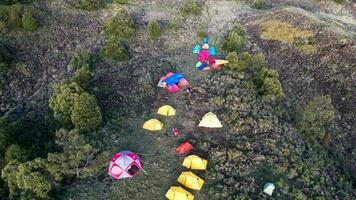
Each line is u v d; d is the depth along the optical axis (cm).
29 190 2341
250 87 3497
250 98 3347
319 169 2969
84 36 4138
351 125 3747
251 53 4206
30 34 3975
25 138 2997
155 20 4534
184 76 3709
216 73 3697
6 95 3588
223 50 4150
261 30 4600
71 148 2581
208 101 3319
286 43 4409
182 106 3316
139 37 4194
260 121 3120
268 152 2889
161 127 3062
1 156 2775
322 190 2748
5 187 2589
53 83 3684
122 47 3897
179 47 4172
